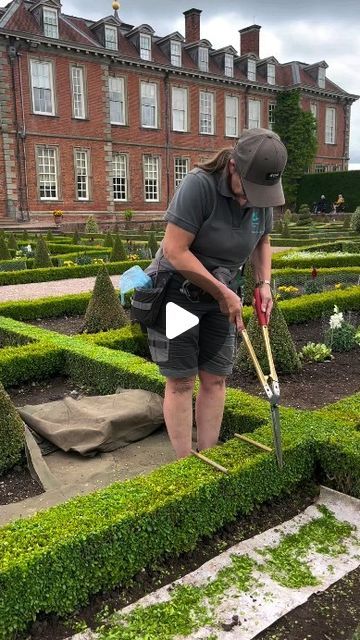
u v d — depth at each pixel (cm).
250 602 225
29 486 324
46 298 872
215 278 263
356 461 289
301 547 260
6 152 2666
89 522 230
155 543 244
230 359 303
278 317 503
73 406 388
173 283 273
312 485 309
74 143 2920
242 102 3769
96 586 227
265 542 264
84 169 3000
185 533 254
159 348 280
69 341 554
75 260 1516
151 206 3369
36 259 1400
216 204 256
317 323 743
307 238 2200
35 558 209
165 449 366
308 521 281
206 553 258
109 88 3055
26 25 2703
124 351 549
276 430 273
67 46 2780
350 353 582
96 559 226
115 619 218
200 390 314
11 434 334
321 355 549
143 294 273
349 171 3828
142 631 211
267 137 237
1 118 2627
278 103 3991
